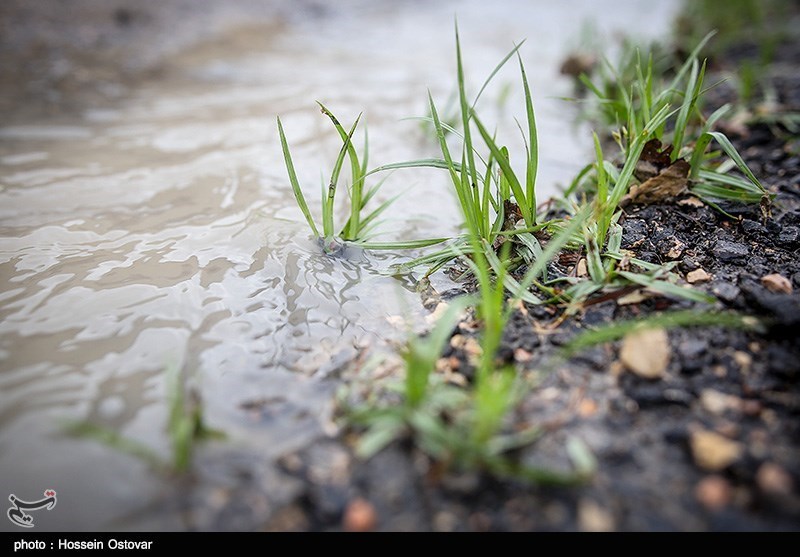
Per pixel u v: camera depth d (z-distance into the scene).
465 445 0.40
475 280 0.47
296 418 0.41
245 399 0.42
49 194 0.52
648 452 0.40
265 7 1.14
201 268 0.47
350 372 0.43
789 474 0.39
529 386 0.42
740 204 0.49
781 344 0.42
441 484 0.39
